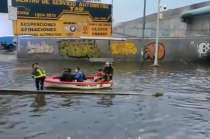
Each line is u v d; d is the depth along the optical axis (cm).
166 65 4394
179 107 2173
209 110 2114
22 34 4428
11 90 2533
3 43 6259
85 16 4788
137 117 1909
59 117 1883
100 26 4909
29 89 2595
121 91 2622
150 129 1702
